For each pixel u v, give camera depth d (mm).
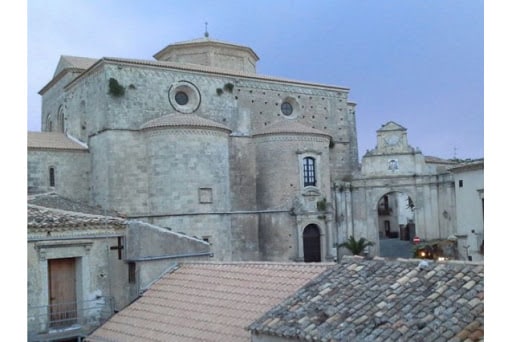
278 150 49750
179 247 19844
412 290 10766
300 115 55281
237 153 50156
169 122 42719
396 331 9438
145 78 44750
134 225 18969
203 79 48500
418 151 56156
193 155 42875
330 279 12648
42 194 37750
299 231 48812
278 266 16969
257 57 62312
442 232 54031
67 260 18062
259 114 52219
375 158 56969
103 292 18312
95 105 44344
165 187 42375
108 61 42719
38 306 16797
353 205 56844
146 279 18844
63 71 50625
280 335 10891
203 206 43000
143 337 15711
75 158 44594
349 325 10188
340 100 58750
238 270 17844
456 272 10820
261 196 50469
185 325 15430
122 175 42531
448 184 53969
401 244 69688
